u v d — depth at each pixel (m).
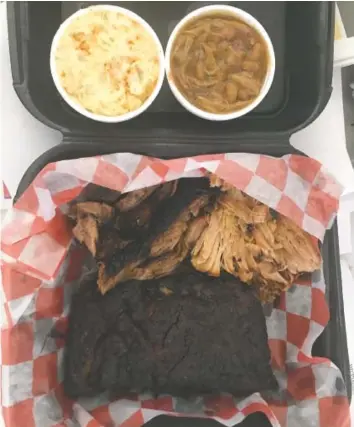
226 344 0.29
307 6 0.31
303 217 0.30
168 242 0.31
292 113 0.32
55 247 0.29
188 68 0.30
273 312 0.33
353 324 0.35
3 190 0.30
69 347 0.30
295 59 0.32
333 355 0.31
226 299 0.30
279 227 0.32
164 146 0.30
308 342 0.31
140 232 0.31
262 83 0.31
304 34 0.31
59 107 0.30
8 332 0.28
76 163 0.28
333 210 0.30
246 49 0.31
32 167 0.29
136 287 0.30
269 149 0.30
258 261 0.32
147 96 0.29
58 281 0.30
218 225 0.31
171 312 0.29
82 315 0.30
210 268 0.31
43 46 0.30
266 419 0.31
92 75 0.29
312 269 0.31
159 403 0.30
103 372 0.29
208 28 0.30
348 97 0.36
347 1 0.34
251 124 0.31
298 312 0.32
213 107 0.30
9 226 0.28
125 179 0.28
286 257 0.32
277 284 0.32
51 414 0.29
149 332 0.29
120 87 0.29
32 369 0.29
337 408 0.30
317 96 0.30
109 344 0.29
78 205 0.30
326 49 0.30
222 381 0.29
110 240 0.31
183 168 0.29
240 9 0.32
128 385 0.29
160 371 0.29
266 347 0.30
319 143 0.34
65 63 0.29
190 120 0.31
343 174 0.34
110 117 0.29
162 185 0.31
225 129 0.31
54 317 0.30
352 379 0.34
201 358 0.29
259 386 0.30
